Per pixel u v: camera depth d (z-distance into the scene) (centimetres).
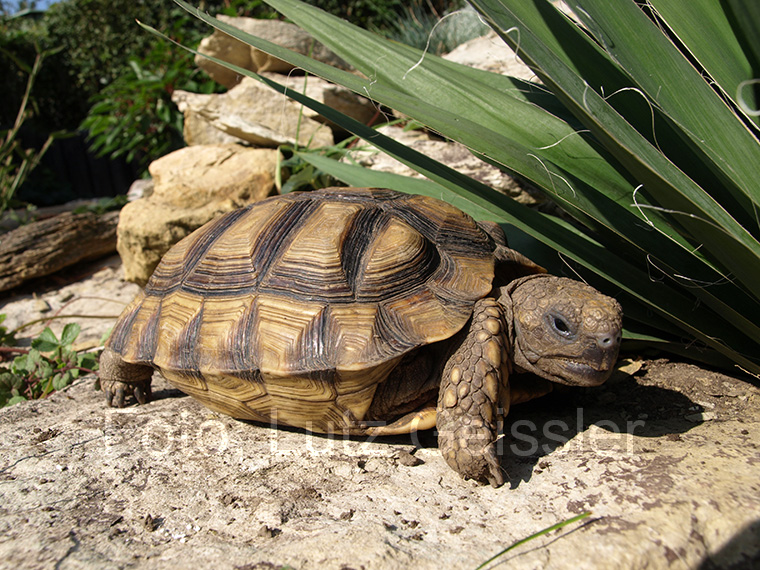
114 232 83
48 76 179
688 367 37
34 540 26
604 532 24
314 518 27
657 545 23
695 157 30
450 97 35
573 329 29
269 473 30
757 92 29
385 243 32
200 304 33
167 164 66
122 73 139
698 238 29
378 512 27
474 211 42
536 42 26
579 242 34
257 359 30
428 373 30
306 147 61
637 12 29
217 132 74
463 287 31
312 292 31
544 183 31
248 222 35
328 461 31
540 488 27
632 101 30
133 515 28
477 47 65
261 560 24
